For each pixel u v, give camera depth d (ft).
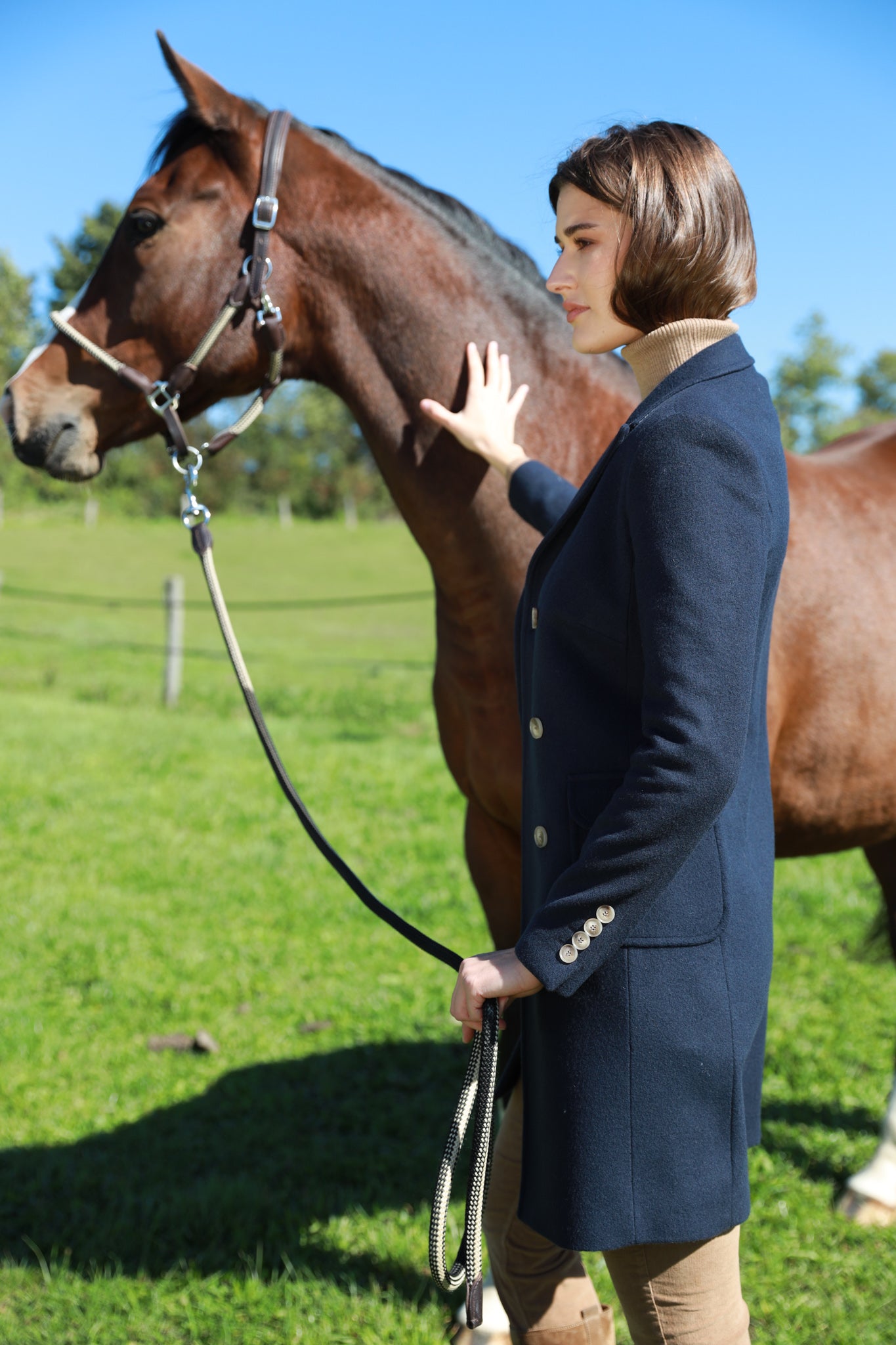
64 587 71.92
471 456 5.80
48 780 21.34
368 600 34.96
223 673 40.40
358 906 14.44
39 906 14.26
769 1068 9.73
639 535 3.30
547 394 5.99
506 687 5.93
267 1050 10.34
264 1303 6.79
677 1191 3.56
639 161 3.48
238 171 5.95
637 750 3.30
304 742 26.45
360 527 121.08
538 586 4.01
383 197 5.95
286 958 12.63
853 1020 10.69
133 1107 9.26
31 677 36.86
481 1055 3.78
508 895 6.45
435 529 5.97
